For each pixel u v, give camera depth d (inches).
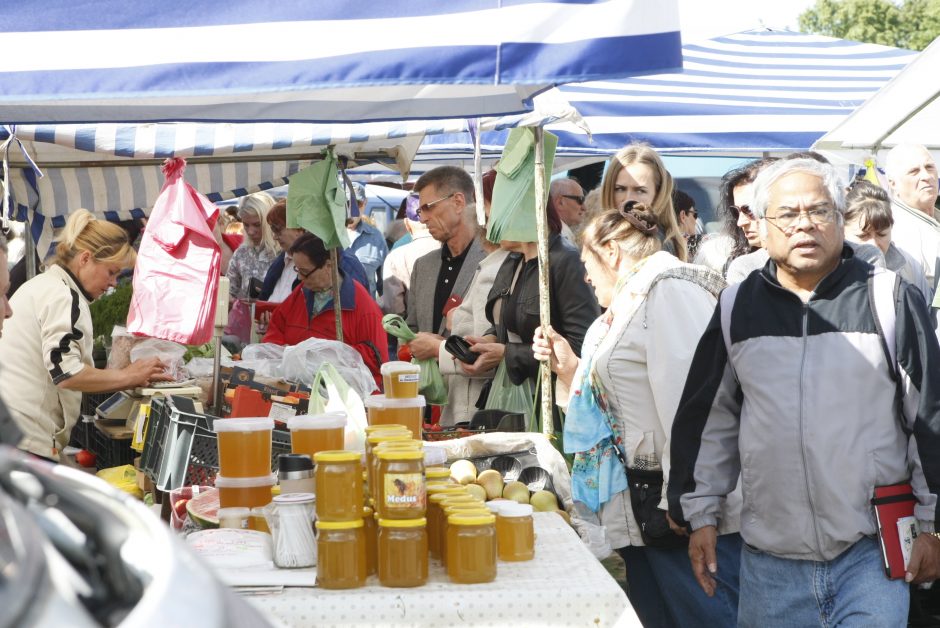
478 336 190.9
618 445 135.3
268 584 96.0
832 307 110.8
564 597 94.2
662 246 154.6
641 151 161.9
